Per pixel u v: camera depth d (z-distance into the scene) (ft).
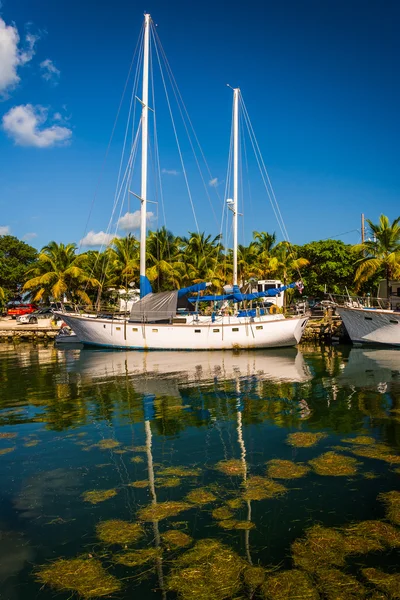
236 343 93.81
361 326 101.35
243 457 30.48
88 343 106.42
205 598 16.42
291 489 25.02
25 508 23.67
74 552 19.53
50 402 48.96
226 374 64.64
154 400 48.62
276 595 16.46
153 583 17.35
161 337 95.61
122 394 52.13
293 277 167.84
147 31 102.63
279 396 49.57
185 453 31.60
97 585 17.31
